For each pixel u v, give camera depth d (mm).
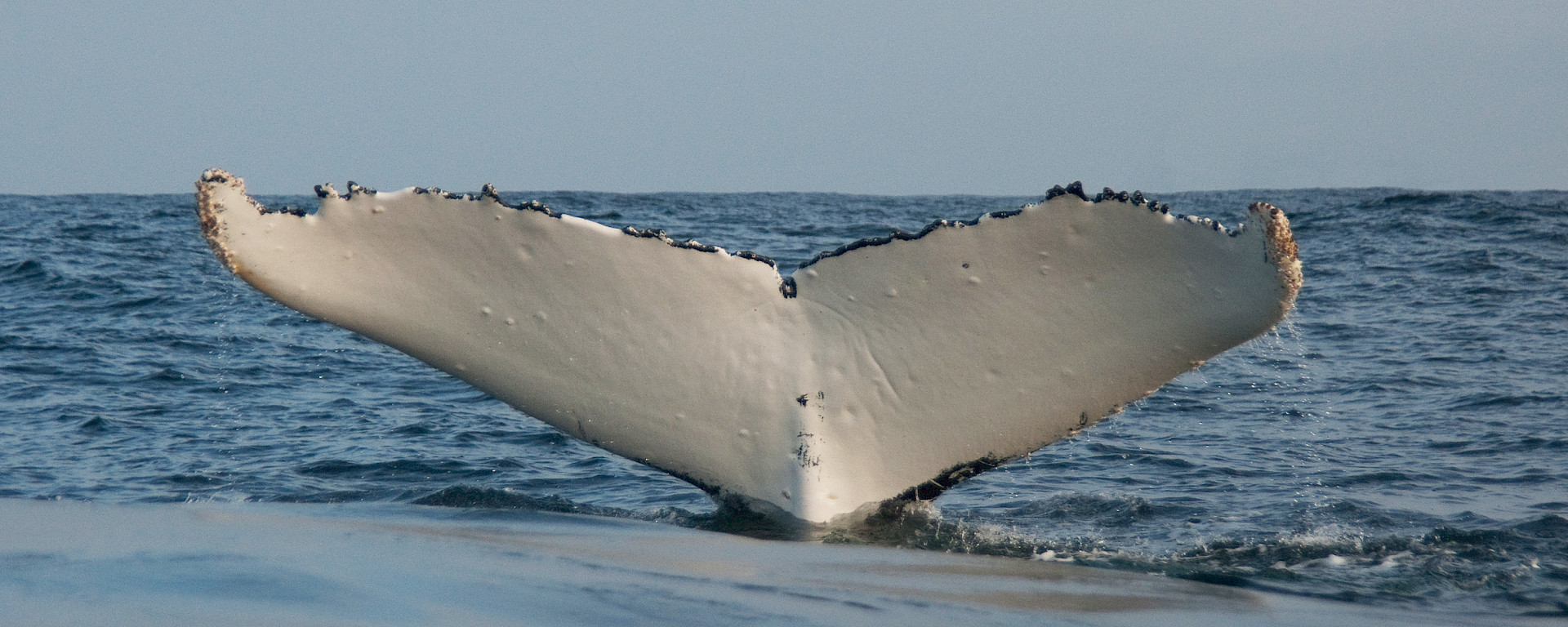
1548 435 35531
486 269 16703
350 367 50281
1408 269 85438
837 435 17703
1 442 34406
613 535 15656
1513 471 30641
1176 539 21172
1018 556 17359
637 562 12289
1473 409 40531
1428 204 136000
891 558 14422
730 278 17359
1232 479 29656
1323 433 36594
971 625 9898
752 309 17516
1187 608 11859
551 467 31203
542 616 8875
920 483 17859
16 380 45781
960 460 17688
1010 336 16844
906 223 139125
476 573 10461
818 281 17438
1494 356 52375
